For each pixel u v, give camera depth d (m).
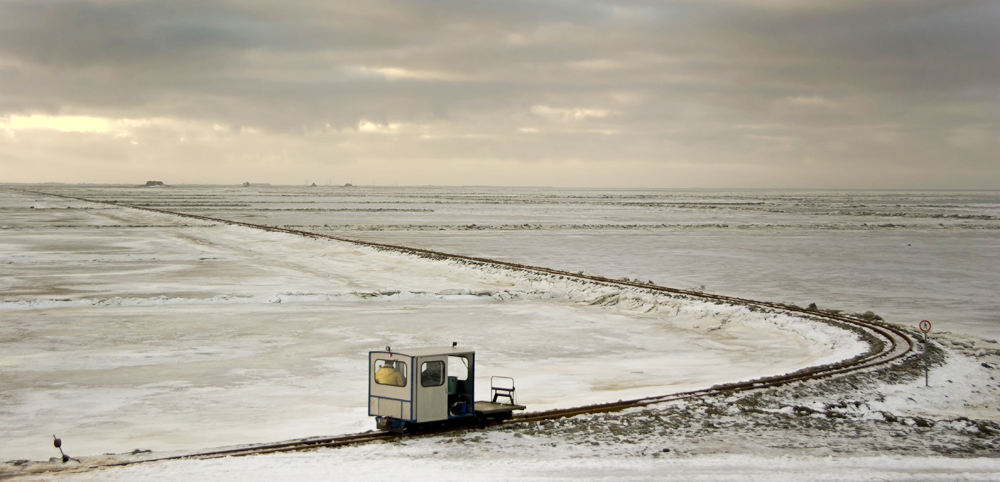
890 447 20.89
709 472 17.98
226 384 28.91
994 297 53.28
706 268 70.31
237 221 143.62
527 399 26.62
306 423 23.47
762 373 31.05
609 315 46.72
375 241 98.44
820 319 41.12
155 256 78.81
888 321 43.75
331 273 66.31
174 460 18.64
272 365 32.22
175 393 27.50
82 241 95.00
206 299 49.47
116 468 17.91
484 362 33.47
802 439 21.41
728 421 23.06
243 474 17.31
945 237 112.38
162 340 37.31
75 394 27.28
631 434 21.52
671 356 35.19
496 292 53.69
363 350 35.47
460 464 18.23
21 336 37.88
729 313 44.09
